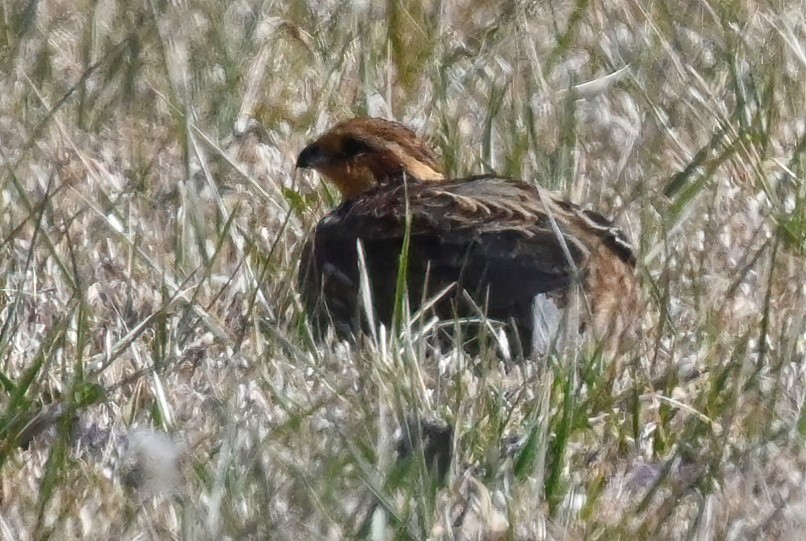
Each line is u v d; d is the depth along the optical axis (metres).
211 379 10.32
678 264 12.45
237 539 8.36
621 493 9.19
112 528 8.59
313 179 14.29
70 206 13.17
